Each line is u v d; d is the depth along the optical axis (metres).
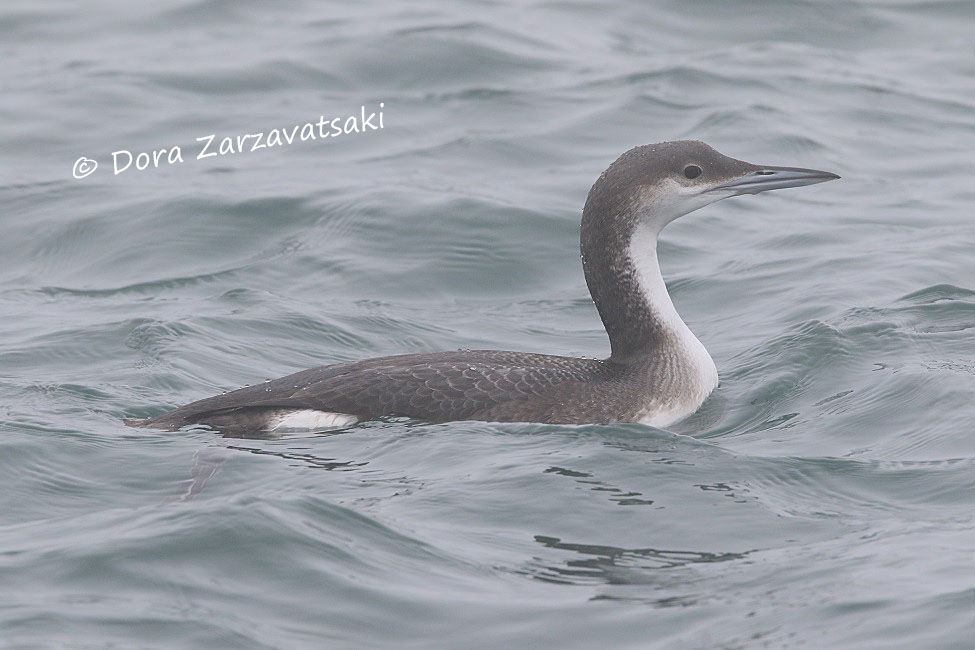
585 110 22.92
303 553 9.74
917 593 9.06
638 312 13.18
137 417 12.98
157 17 27.39
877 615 8.86
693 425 12.95
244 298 16.62
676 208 13.21
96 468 11.42
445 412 12.08
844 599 9.09
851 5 27.50
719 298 16.94
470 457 11.43
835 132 22.30
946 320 15.11
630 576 9.63
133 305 16.55
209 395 13.76
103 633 8.77
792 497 10.95
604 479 11.12
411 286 17.31
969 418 12.27
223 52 25.47
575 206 19.23
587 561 9.88
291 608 9.16
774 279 17.19
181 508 10.37
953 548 9.78
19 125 22.50
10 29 26.89
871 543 9.98
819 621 8.86
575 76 24.41
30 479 11.22
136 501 10.87
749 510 10.64
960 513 10.53
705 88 23.84
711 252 18.42
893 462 11.56
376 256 17.94
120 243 18.52
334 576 9.51
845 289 16.42
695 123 22.36
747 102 23.11
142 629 8.83
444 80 24.34
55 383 13.81
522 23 26.81
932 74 24.80
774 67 24.86
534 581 9.57
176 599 9.20
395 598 9.29
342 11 27.69
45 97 23.55
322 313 16.25
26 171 20.95
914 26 26.94
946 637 8.53
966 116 23.03
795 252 18.08
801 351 14.40
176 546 9.78
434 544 10.05
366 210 18.86
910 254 17.53
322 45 25.53
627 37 26.56
